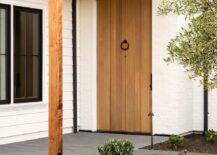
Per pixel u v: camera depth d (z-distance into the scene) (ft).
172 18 42.19
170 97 42.32
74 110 45.06
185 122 43.45
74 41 45.06
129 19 44.32
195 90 44.50
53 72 27.35
